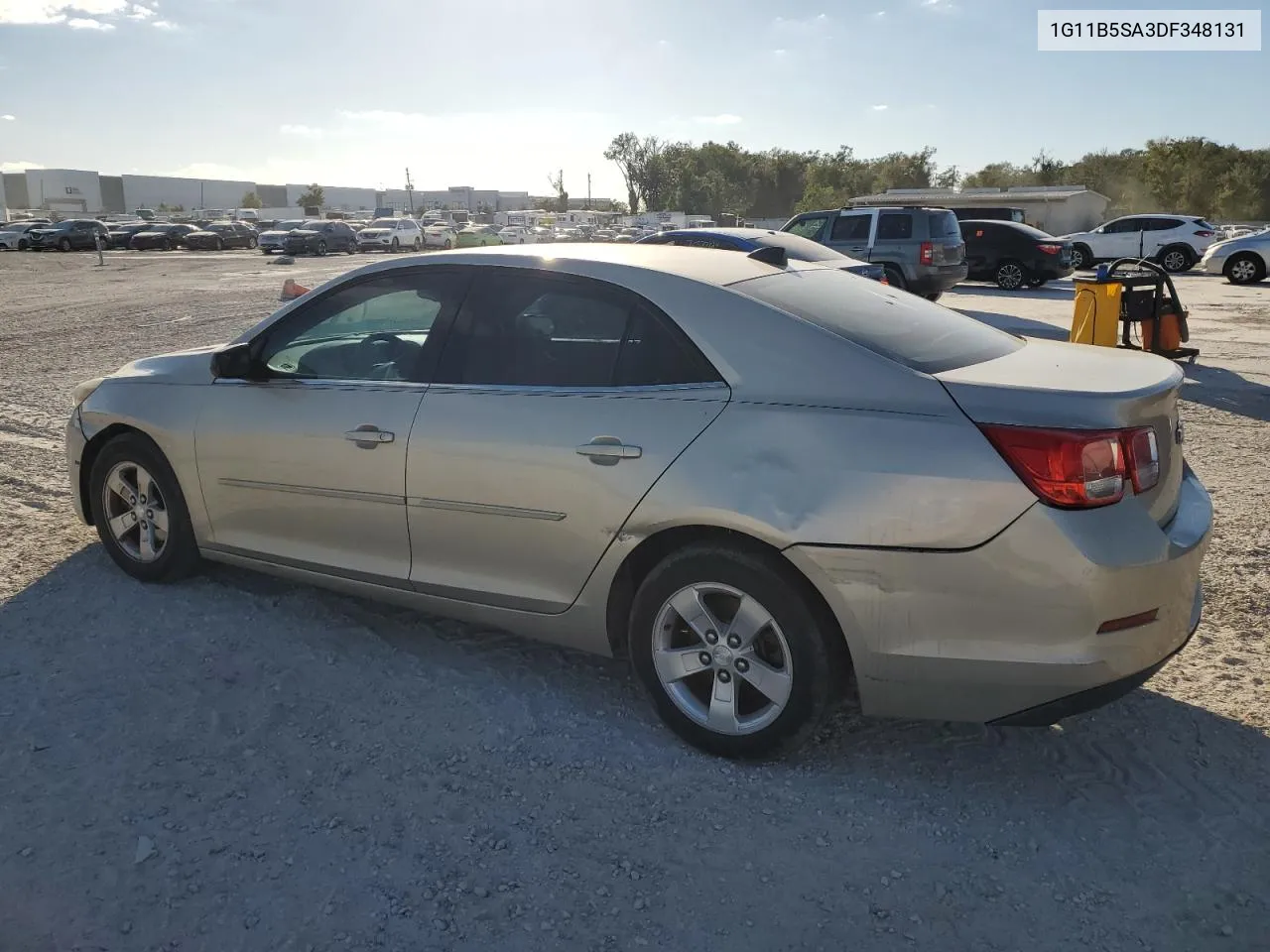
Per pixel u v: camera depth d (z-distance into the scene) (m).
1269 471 6.59
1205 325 14.55
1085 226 44.84
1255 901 2.63
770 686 3.14
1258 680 3.81
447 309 3.77
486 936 2.50
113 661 3.88
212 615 4.32
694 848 2.85
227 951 2.43
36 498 5.97
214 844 2.82
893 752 3.35
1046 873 2.75
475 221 89.88
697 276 3.40
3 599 4.45
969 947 2.48
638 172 103.31
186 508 4.44
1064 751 3.35
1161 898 2.65
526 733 3.43
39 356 11.74
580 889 2.68
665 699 3.34
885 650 2.93
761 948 2.47
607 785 3.14
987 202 44.22
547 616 3.55
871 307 3.54
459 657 3.98
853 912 2.60
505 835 2.89
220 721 3.46
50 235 47.72
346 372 4.02
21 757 3.22
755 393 3.12
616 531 3.26
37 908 2.55
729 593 3.15
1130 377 3.05
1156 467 2.96
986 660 2.85
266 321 4.27
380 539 3.85
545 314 3.55
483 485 3.51
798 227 17.53
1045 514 2.75
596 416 3.32
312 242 45.12
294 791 3.07
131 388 4.54
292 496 4.03
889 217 16.56
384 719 3.51
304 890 2.65
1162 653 2.94
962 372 3.05
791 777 3.20
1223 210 68.88
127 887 2.64
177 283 25.05
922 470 2.85
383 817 2.96
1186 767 3.25
